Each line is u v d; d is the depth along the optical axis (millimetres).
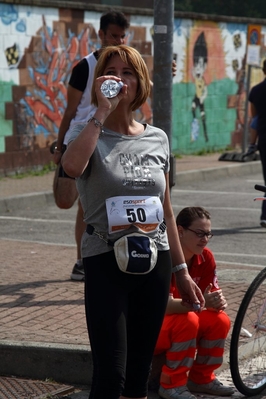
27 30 26953
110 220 6492
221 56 36531
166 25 11672
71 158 6359
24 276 12844
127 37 31000
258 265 14680
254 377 8859
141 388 6785
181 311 8266
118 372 6387
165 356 8648
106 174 6531
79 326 9945
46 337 9445
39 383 8922
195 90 35094
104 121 6766
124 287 6602
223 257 15484
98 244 6594
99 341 6453
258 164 30875
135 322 6754
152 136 6855
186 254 8477
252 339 8859
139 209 6547
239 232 18188
